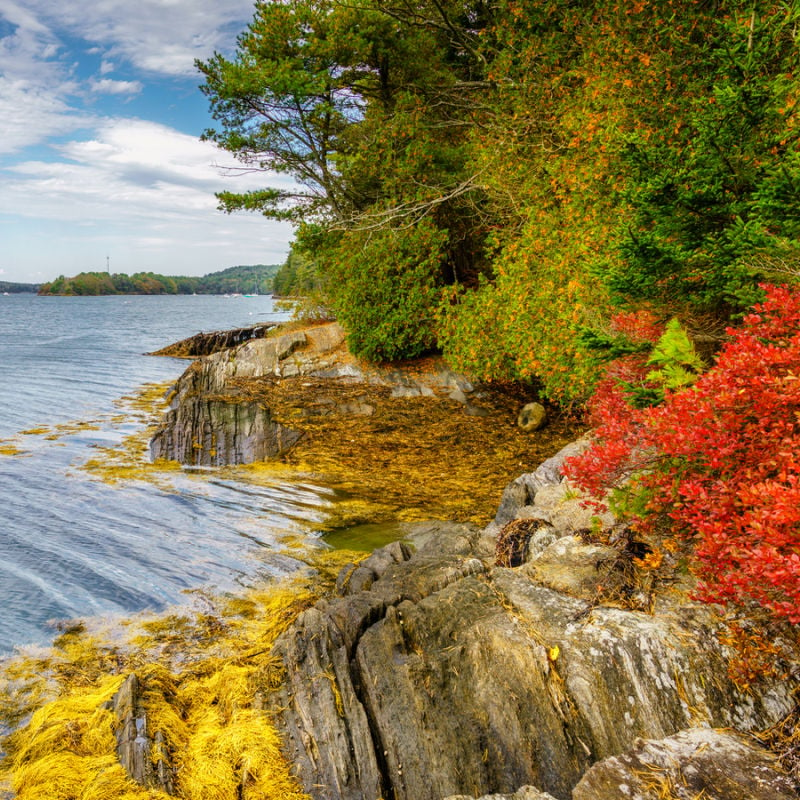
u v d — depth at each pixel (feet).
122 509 30.68
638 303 17.07
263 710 14.07
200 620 20.16
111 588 22.45
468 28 57.98
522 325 36.37
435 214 55.77
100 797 12.14
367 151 55.67
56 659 18.02
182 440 41.45
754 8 18.62
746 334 11.31
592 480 12.89
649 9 29.76
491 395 47.67
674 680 11.19
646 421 11.69
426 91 58.08
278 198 61.31
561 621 12.90
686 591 12.88
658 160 16.22
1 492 33.17
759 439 10.07
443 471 35.68
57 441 44.88
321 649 14.85
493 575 15.39
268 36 56.29
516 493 24.20
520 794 9.46
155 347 118.73
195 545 26.17
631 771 8.91
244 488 33.83
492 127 42.80
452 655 13.00
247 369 54.75
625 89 28.71
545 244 35.09
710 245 14.40
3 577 23.21
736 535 9.87
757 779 8.57
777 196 12.66
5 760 13.94
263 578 23.06
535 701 11.65
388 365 53.01
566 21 36.94
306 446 40.34
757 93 14.80
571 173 32.27
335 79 57.52
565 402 42.11
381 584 16.92
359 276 51.72
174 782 12.56
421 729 12.25
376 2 52.06
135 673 16.10
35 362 90.33
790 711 10.27
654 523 13.56
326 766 12.57
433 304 51.72
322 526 28.17
